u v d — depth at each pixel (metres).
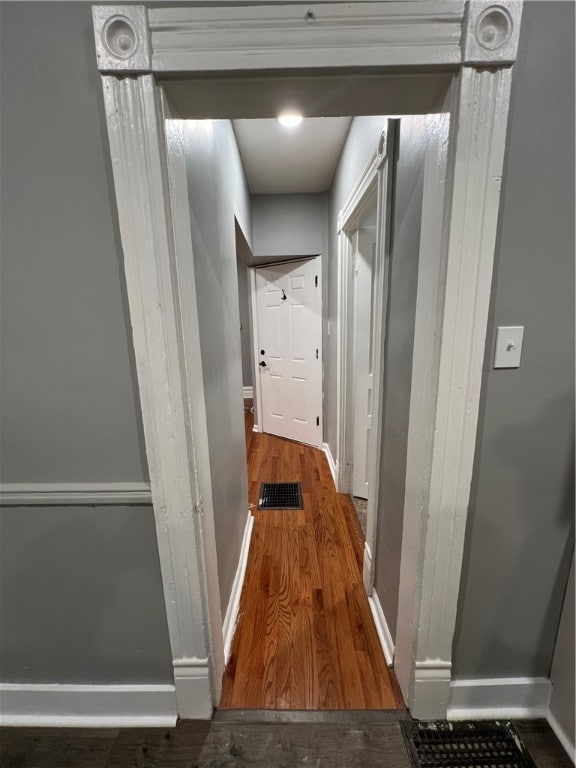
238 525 1.77
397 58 0.70
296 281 3.33
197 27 0.69
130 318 0.85
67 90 0.74
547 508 0.97
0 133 0.76
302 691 1.20
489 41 0.70
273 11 0.69
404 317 1.11
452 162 0.77
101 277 0.83
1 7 0.71
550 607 1.04
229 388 1.57
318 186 2.83
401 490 1.17
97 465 0.94
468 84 0.72
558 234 0.82
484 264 0.81
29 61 0.73
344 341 2.44
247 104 0.82
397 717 1.11
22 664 1.09
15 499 0.95
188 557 0.98
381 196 1.28
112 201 0.79
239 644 1.39
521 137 0.77
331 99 0.81
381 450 1.42
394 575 1.26
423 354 0.92
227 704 1.16
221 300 1.42
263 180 2.68
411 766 0.99
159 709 1.11
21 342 0.87
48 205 0.80
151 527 0.98
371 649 1.36
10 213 0.80
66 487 0.94
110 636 1.07
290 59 0.70
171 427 0.90
